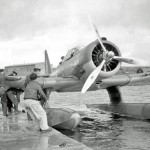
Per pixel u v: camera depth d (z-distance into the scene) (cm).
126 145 461
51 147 358
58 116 654
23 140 409
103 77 734
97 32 733
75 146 360
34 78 503
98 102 2016
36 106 486
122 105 946
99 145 466
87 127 676
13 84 772
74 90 930
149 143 473
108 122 756
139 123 720
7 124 587
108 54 693
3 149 352
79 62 766
